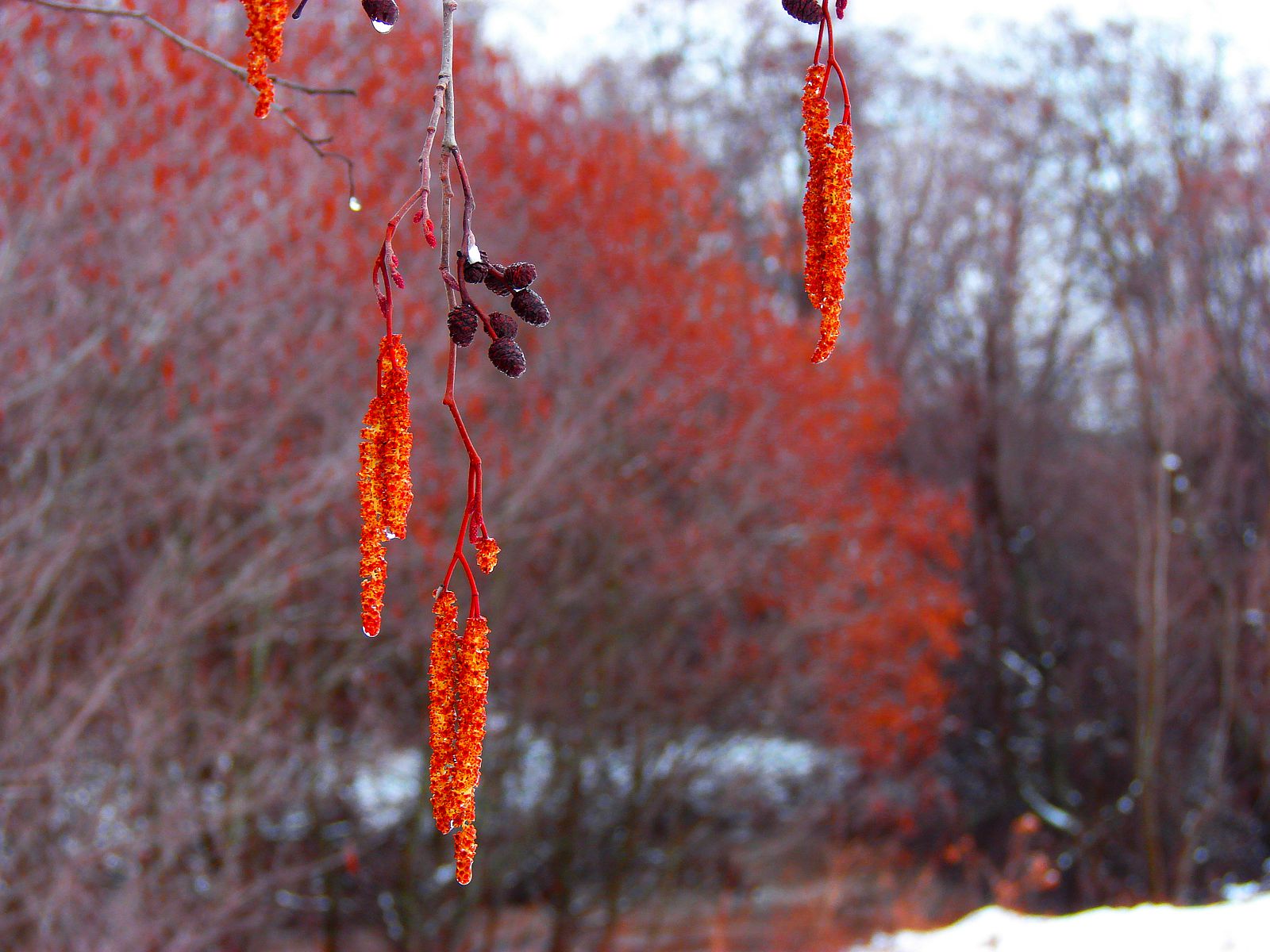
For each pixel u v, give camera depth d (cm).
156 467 1076
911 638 1722
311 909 1352
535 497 1320
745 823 1742
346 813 1388
